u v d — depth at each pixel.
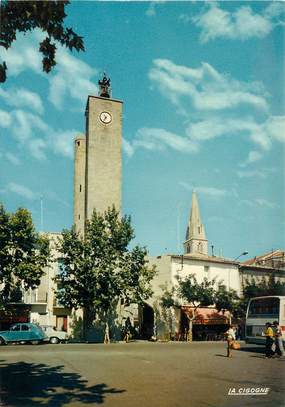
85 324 47.75
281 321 26.77
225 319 51.12
